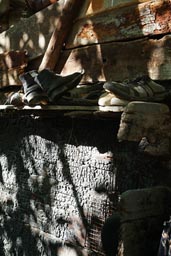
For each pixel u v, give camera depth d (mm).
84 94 2363
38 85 2357
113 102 2037
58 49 2828
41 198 3230
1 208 3676
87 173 2828
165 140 1885
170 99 2145
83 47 2703
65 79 2271
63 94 2283
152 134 1858
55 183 3100
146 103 1842
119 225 2035
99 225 2744
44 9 2945
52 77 2307
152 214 1999
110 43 2533
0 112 3006
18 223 3486
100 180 2732
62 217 3045
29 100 2352
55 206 3104
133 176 2508
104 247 2105
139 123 1824
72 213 2961
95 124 2744
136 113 1817
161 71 2270
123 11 2445
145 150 1887
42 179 3213
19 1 3361
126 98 1985
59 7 2832
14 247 3535
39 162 3234
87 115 2443
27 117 3283
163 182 2316
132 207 1960
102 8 2557
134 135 1820
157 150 1871
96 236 2768
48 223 3172
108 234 2078
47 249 3189
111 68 2527
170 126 1894
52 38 2824
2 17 3484
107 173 2684
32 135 3293
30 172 3334
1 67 3238
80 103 2270
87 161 2820
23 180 3410
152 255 1957
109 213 2672
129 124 1810
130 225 1947
